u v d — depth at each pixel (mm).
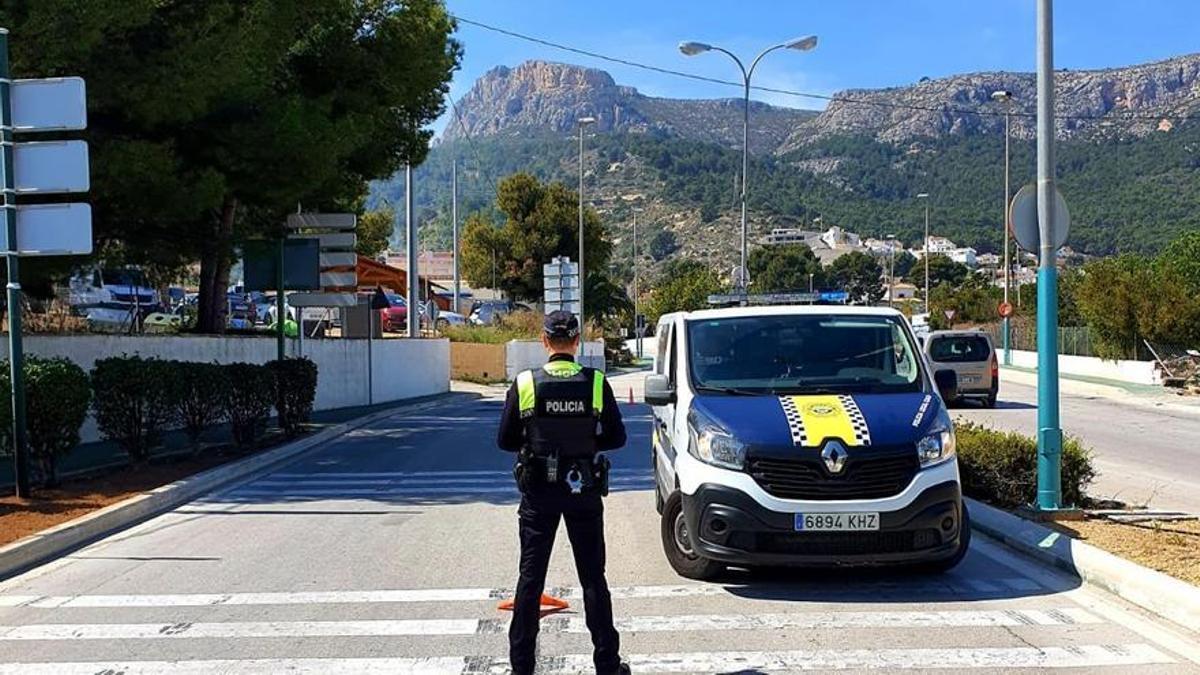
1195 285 38438
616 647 5512
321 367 26156
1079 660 5859
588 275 62906
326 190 23406
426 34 22312
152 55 15352
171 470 13492
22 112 10875
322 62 21500
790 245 98250
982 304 61375
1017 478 10242
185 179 16219
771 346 8383
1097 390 31703
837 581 7703
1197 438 18891
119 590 7836
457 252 54375
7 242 10859
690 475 7336
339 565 8578
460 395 34469
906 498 7000
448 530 10117
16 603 7508
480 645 6340
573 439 5504
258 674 5836
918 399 7688
